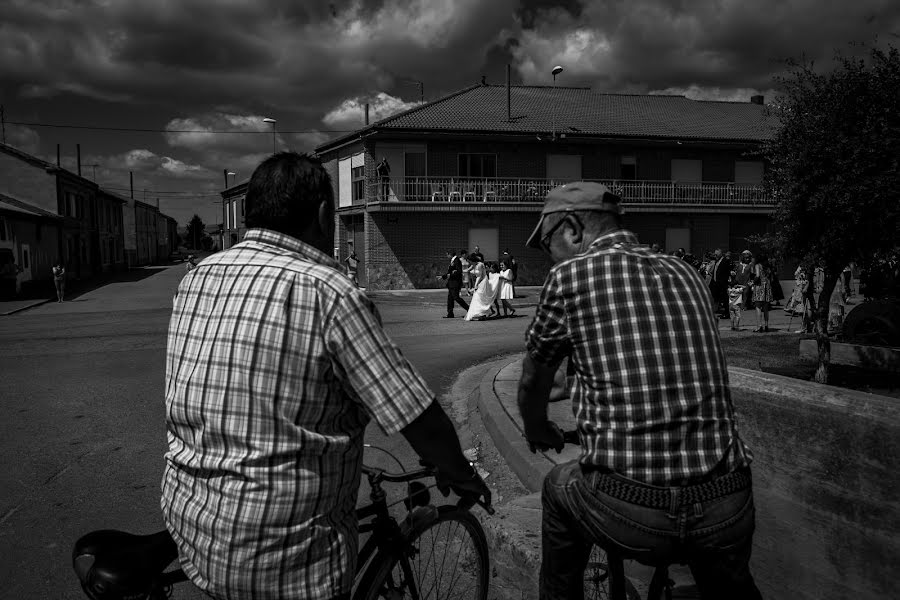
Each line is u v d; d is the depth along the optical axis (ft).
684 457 5.22
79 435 19.67
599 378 5.52
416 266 93.09
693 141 95.96
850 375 26.16
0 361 32.91
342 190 102.53
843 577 8.26
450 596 7.57
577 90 114.11
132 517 13.64
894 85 21.18
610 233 6.14
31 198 112.27
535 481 14.39
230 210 170.09
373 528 6.72
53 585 10.82
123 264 175.01
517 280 95.35
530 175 95.04
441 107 99.25
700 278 5.95
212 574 4.84
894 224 21.22
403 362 5.11
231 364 4.91
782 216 24.14
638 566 10.04
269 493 4.76
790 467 9.11
